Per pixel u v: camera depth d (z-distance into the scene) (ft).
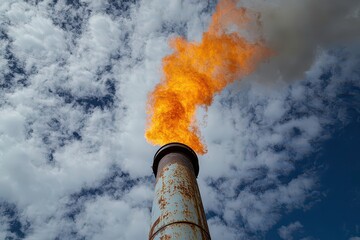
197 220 17.46
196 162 24.52
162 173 21.34
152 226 17.58
